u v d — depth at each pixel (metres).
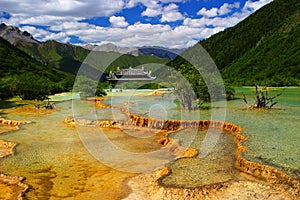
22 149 18.33
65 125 25.69
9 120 28.11
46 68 105.69
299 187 10.50
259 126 19.47
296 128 18.70
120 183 13.16
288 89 50.25
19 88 48.12
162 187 11.34
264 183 11.24
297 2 132.50
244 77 77.88
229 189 10.95
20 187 13.05
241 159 13.05
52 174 14.35
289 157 13.12
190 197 10.66
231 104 31.23
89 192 12.41
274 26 119.56
